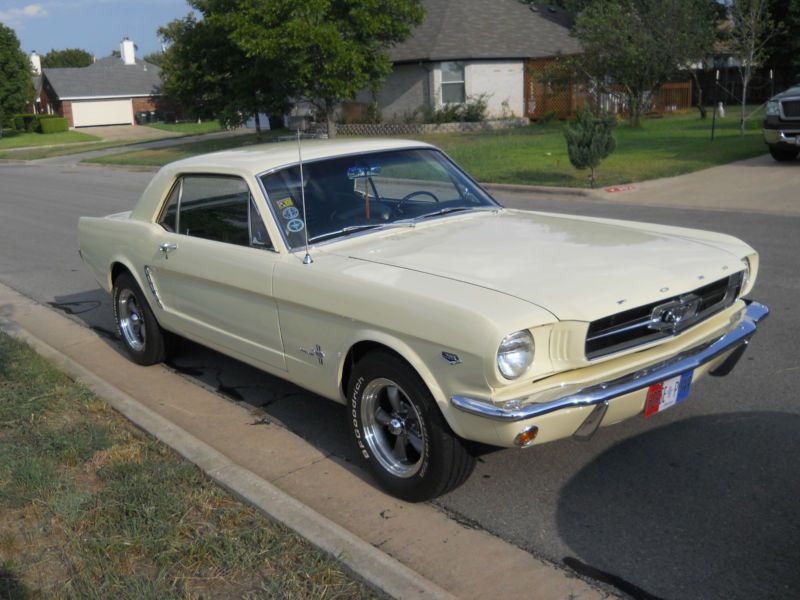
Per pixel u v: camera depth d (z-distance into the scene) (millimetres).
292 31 23562
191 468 4109
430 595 3020
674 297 3695
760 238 9719
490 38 31156
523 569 3340
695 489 3914
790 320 6453
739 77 34875
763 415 4707
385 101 31891
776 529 3537
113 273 6246
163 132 57188
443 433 3617
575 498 3904
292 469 4379
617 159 18297
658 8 25500
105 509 3713
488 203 5305
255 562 3289
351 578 3174
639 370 3545
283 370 4562
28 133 61719
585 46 27406
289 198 4578
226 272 4707
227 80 29969
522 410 3254
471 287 3611
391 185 4941
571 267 3836
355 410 4035
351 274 3957
